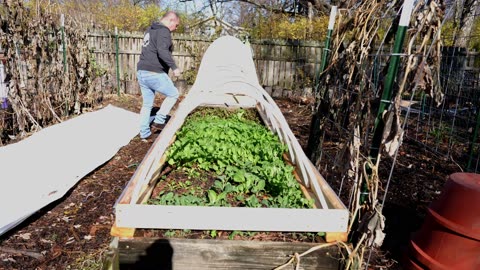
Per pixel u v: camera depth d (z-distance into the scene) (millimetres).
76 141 4891
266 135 3777
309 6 13750
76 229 2785
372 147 2297
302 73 10227
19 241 2586
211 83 2639
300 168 2748
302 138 5762
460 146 5379
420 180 4004
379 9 2584
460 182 2041
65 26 6512
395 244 2680
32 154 4250
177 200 2256
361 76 2676
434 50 2109
